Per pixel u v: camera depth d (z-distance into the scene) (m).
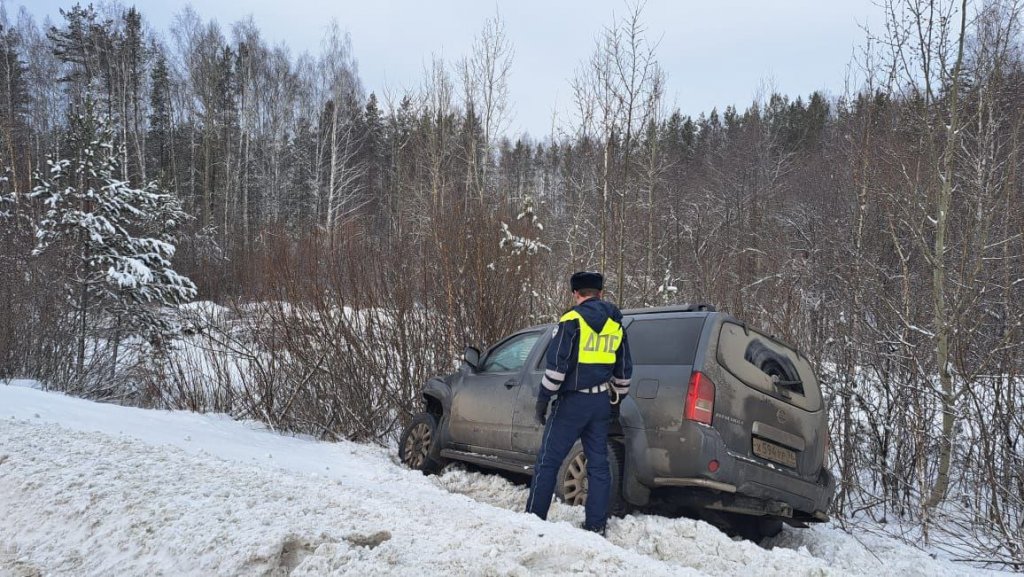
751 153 30.73
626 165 13.35
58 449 5.12
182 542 3.44
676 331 5.37
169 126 45.53
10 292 12.17
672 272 13.21
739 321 5.46
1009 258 7.17
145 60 43.84
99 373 11.93
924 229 8.34
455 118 22.42
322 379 9.48
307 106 42.44
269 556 3.18
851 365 8.34
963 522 6.96
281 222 11.30
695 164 37.16
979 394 7.07
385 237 10.52
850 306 8.65
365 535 3.48
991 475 6.38
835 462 8.11
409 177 24.30
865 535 6.83
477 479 6.73
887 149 8.65
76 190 13.53
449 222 10.19
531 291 10.34
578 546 3.59
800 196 21.33
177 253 18.33
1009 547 6.05
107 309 12.75
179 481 4.46
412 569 3.18
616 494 5.05
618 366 4.95
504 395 6.48
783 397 5.43
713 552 4.38
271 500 4.13
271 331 9.71
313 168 40.47
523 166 37.28
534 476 4.99
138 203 15.08
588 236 14.10
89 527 3.77
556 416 4.95
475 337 9.52
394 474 6.71
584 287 5.10
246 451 6.83
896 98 8.81
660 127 16.53
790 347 5.86
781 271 10.08
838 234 9.90
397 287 9.62
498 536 3.73
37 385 11.39
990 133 7.55
